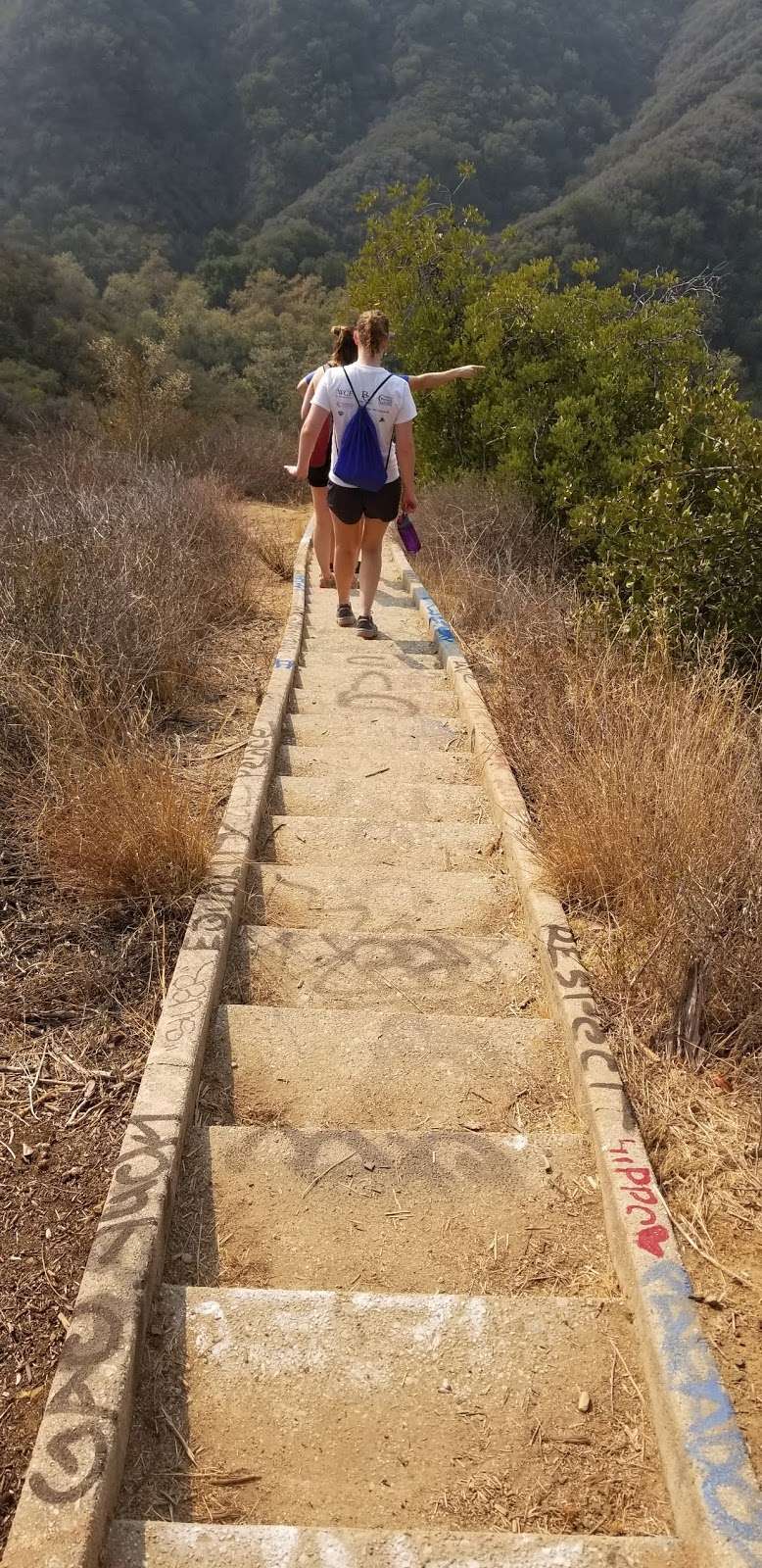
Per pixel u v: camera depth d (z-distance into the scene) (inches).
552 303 340.8
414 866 152.1
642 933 125.6
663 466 226.7
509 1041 112.3
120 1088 105.0
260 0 2529.5
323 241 1911.9
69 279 850.8
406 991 122.6
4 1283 83.8
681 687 183.6
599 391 309.3
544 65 2388.0
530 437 326.6
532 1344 78.8
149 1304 79.3
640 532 226.7
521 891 140.3
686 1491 66.5
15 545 208.1
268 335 1365.7
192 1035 105.4
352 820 160.7
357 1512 68.4
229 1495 69.2
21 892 132.3
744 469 209.5
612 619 224.5
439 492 342.0
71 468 327.9
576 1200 93.2
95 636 188.1
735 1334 78.9
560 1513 68.7
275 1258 87.0
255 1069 107.4
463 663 221.5
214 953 118.6
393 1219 90.7
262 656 234.5
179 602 225.8
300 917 136.4
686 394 232.5
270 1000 120.6
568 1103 105.4
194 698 203.2
